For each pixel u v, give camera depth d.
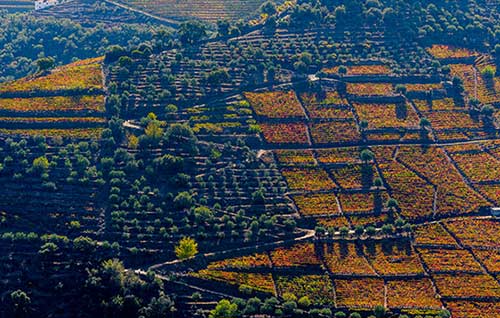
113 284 150.25
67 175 172.00
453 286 155.38
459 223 171.50
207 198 172.12
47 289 150.88
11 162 172.25
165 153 180.88
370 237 166.50
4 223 160.12
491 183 183.12
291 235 165.62
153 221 164.62
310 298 152.12
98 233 161.25
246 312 148.25
